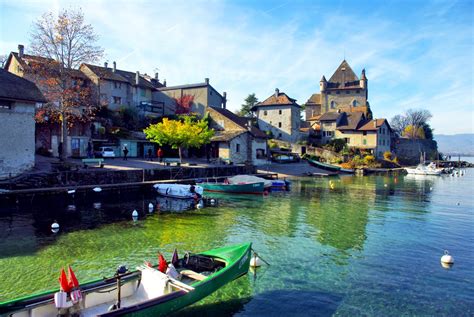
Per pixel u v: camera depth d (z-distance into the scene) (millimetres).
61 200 25859
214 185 33875
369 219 23469
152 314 9008
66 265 13969
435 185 46438
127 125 51938
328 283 12844
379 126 76688
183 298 9695
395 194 36344
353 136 78125
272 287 12453
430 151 97000
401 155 89312
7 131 26531
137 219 21891
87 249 15914
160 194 30922
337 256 15742
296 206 27969
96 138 44000
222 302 11352
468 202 31281
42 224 19922
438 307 11164
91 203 26484
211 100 63781
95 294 9781
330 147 73438
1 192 22938
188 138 40562
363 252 16344
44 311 8805
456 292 12227
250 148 53250
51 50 31391
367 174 63562
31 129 27969
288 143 71125
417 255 16016
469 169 84500
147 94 63562
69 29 31922
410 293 12117
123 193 29531
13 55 44375
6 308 8211
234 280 12930
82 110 40656
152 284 10414
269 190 37312
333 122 80375
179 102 63219
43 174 26703
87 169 30625
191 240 17641
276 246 17047
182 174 36406
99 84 48094
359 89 88812
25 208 23656
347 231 20141
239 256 12625
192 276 11086
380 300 11594
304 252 16203
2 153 26234
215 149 50469
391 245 17500
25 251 15484
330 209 26938
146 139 47688
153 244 16844
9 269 13500
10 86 27359
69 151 40156
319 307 11102
